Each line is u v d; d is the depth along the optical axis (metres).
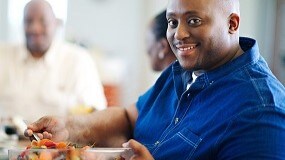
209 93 1.24
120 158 1.11
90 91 2.98
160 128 1.35
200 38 1.18
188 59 1.21
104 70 4.70
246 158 1.08
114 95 4.62
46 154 1.09
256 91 1.16
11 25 4.82
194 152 1.18
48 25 2.90
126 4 5.09
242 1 4.54
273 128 1.10
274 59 4.62
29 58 2.94
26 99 2.91
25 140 2.35
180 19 1.19
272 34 4.60
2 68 2.93
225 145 1.13
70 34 4.94
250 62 1.25
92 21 5.01
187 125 1.24
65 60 2.98
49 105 2.93
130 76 5.16
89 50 4.77
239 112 1.14
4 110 2.91
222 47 1.21
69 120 1.45
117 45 5.09
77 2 4.97
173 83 1.42
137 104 1.57
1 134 2.37
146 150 1.11
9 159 1.15
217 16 1.18
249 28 4.56
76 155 1.09
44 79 2.94
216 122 1.17
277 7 4.59
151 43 2.06
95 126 1.50
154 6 5.02
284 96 1.18
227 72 1.24
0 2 4.79
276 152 1.07
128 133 1.57
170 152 1.22
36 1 2.91
